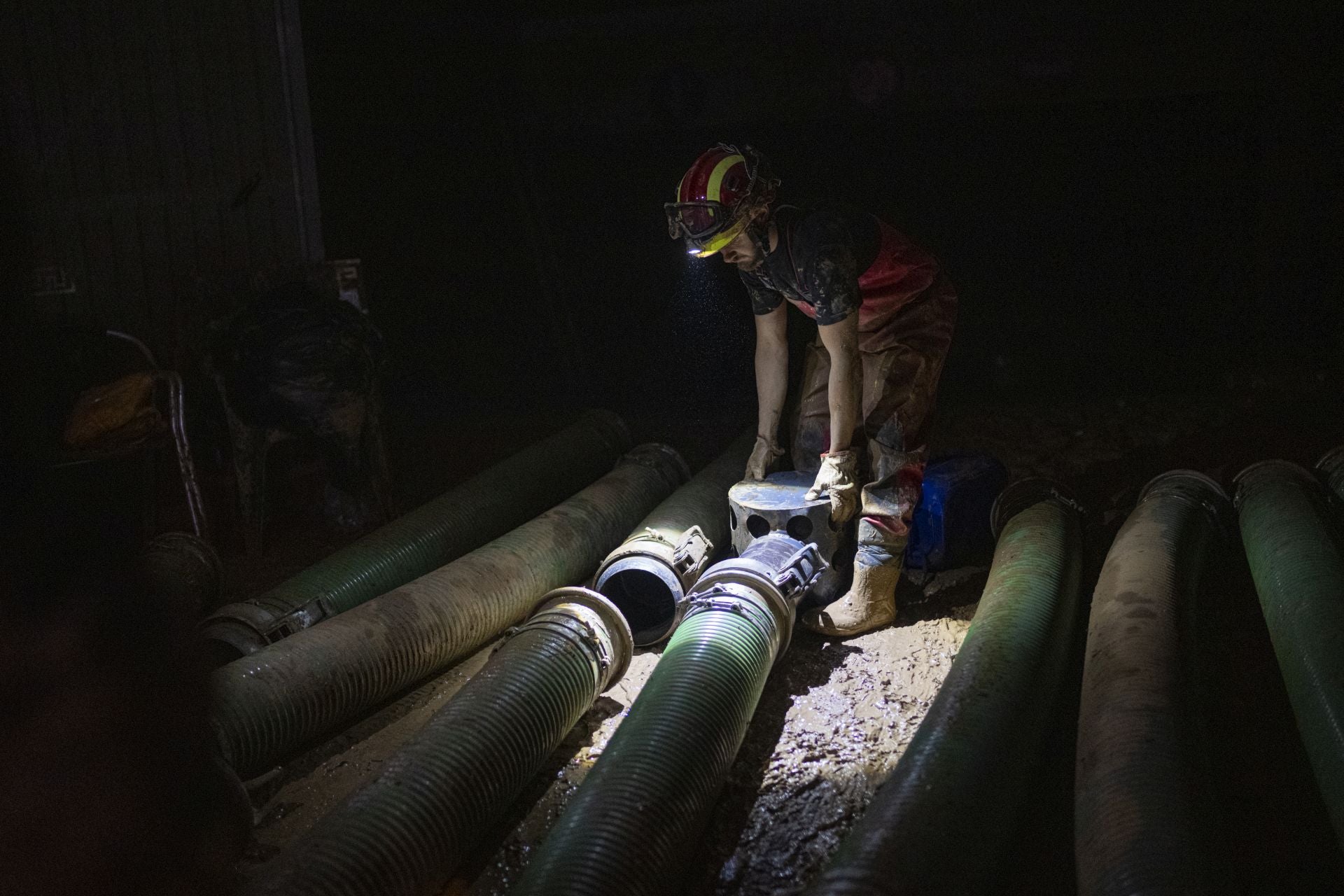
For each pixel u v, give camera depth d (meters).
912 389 3.79
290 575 4.84
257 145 6.26
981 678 2.80
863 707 3.36
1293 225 7.86
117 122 6.35
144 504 4.65
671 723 2.72
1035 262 9.20
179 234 6.43
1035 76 8.18
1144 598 3.17
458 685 3.70
